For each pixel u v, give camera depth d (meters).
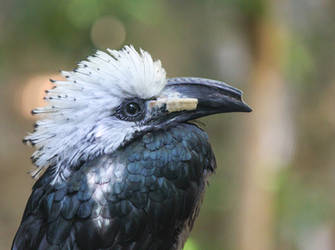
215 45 14.22
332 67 15.61
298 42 13.24
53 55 14.46
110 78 5.50
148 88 5.57
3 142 18.66
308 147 15.76
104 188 5.26
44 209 5.34
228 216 12.73
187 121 5.97
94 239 5.16
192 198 5.61
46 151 5.46
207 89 5.74
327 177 15.48
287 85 13.38
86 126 5.46
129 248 5.27
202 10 14.82
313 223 13.67
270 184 12.02
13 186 16.98
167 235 5.50
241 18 11.46
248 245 12.09
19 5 13.33
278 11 11.38
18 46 14.36
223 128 14.38
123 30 13.16
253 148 11.84
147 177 5.38
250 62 11.58
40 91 20.00
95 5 11.90
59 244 5.16
